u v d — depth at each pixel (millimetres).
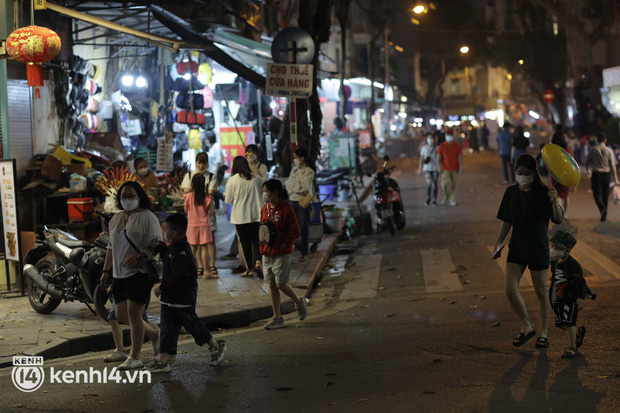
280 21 35594
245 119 21938
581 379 6480
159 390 6750
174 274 7145
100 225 13398
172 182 13922
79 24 18141
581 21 42062
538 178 7598
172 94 19875
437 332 8523
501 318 9023
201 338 7363
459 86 111375
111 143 17000
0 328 9180
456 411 5797
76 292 9594
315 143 16766
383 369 7098
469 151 59625
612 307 9250
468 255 13820
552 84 55938
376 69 58469
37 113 14203
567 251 7191
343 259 14508
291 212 9242
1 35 12008
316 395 6383
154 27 17766
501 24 69125
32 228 13398
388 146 53438
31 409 6348
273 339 8680
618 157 26344
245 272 12203
